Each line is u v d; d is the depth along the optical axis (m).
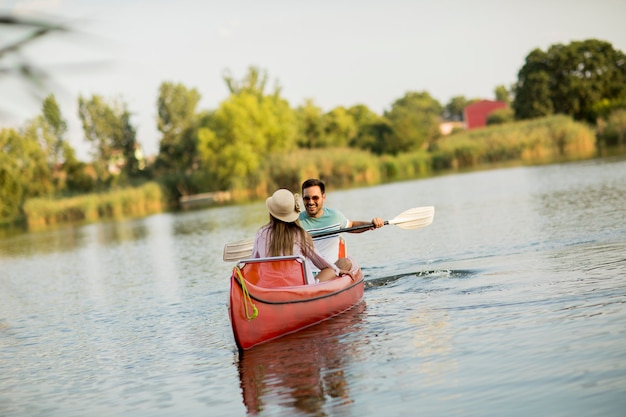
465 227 14.06
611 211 13.22
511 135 45.00
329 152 46.19
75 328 8.75
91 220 43.66
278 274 6.94
